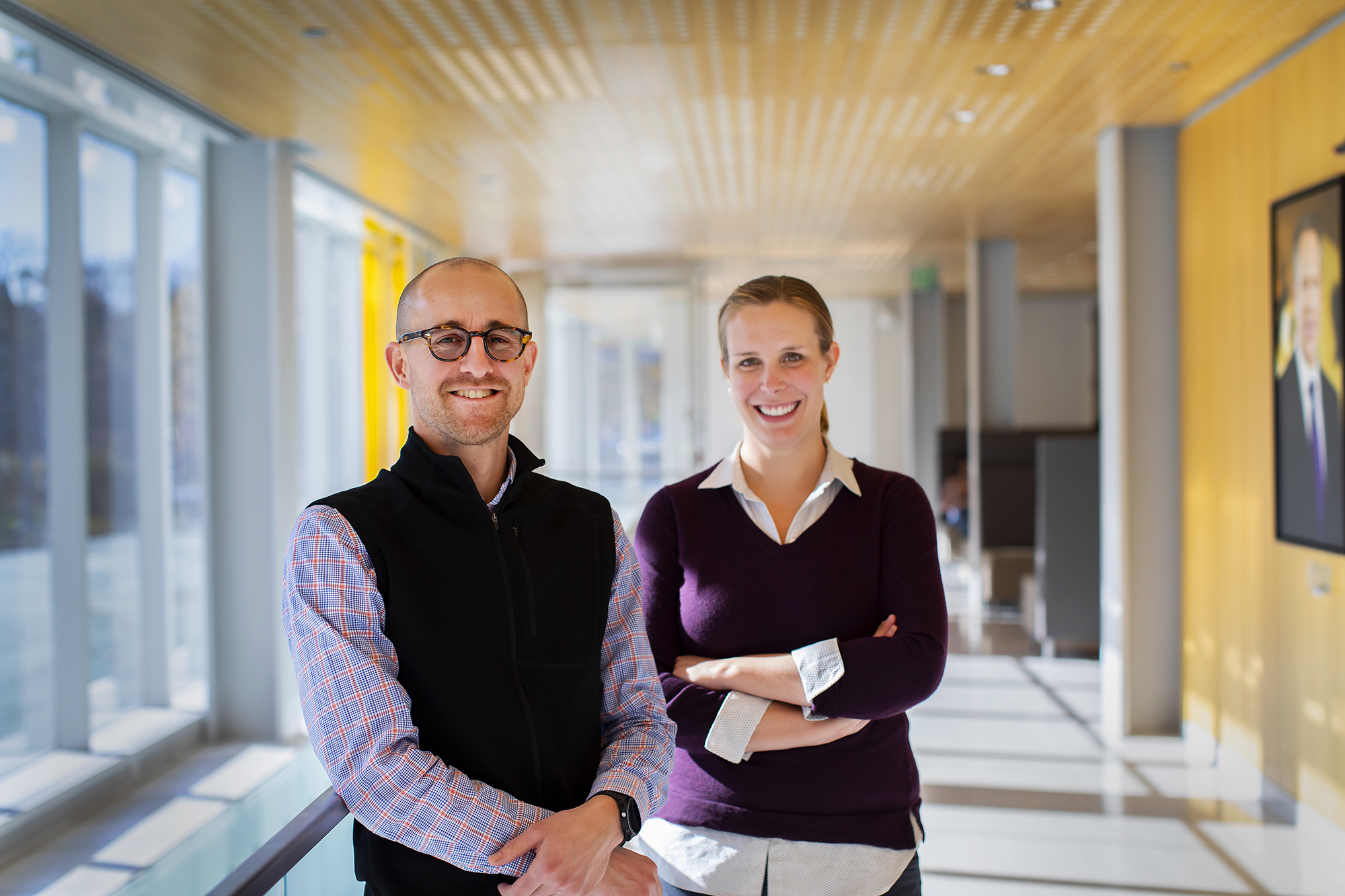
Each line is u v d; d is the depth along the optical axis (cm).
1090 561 645
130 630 495
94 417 468
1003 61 402
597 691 140
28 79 402
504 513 135
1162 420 496
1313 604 363
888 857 158
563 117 482
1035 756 467
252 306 509
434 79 423
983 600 823
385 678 117
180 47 383
